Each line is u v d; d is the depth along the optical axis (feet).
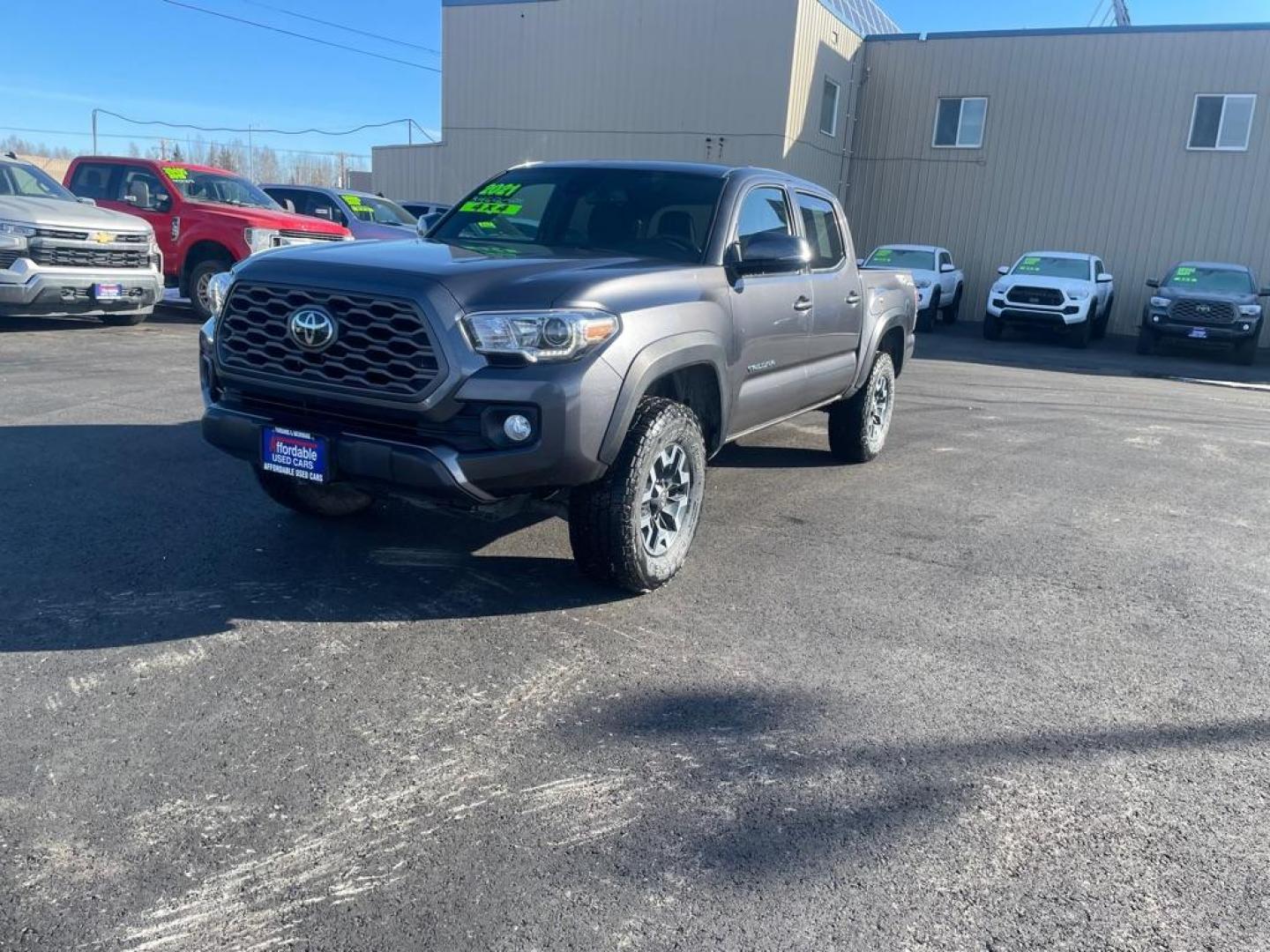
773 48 70.08
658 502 13.60
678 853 8.27
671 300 13.39
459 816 8.64
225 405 13.19
